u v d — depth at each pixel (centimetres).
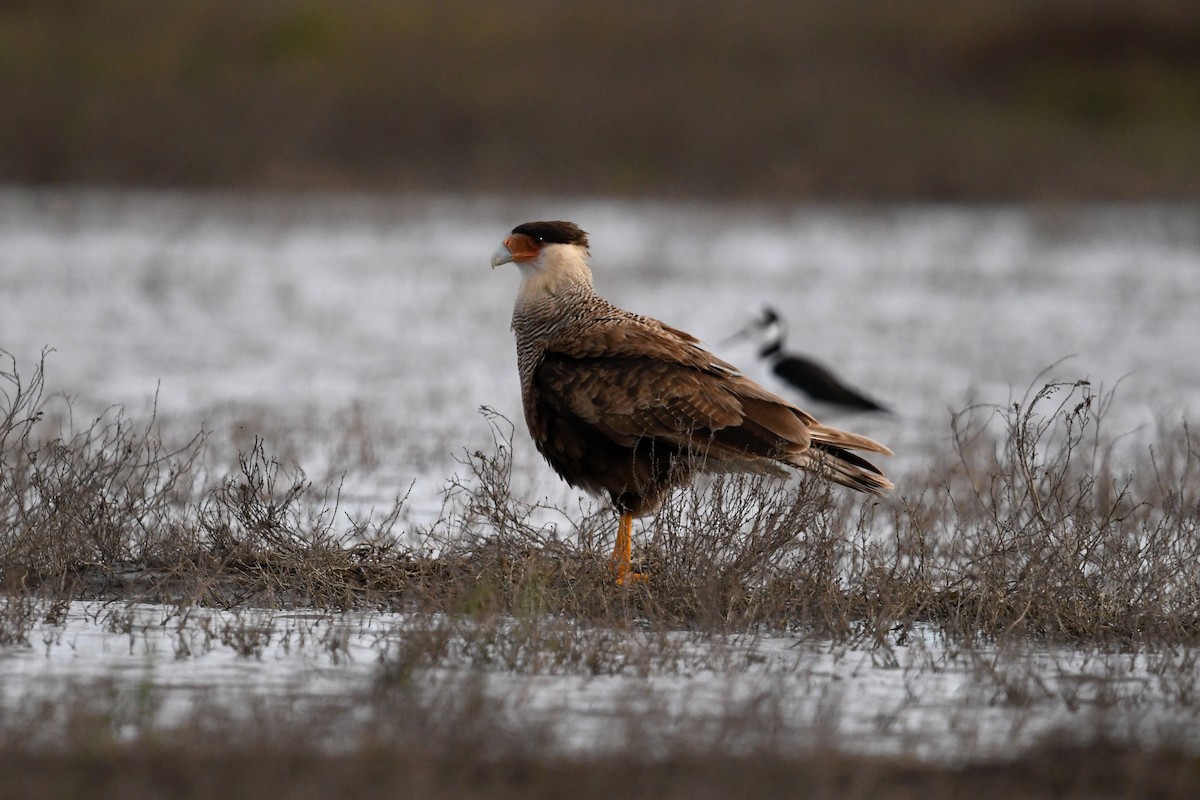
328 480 1323
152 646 923
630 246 3709
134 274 3112
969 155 4894
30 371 2045
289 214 4184
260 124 4856
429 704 796
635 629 974
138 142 4700
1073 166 4891
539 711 806
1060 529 1138
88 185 4606
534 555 1040
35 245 3519
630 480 1120
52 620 973
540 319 1176
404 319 2689
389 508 1318
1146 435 1750
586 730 785
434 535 1115
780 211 4472
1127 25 5694
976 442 1606
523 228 1180
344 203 4441
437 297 2959
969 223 4356
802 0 5978
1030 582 1028
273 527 1099
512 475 1466
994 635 997
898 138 4981
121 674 867
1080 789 727
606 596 1016
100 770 707
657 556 1059
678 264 3409
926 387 2103
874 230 4162
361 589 1058
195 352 2286
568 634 923
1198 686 884
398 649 902
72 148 4659
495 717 775
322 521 1190
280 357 2266
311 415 1733
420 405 1878
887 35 5700
